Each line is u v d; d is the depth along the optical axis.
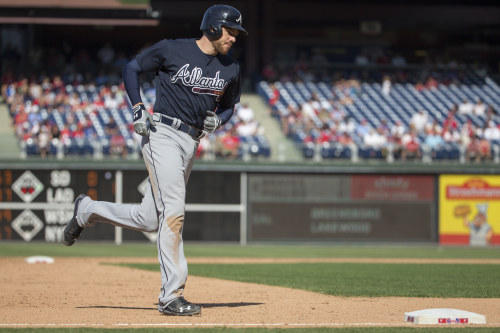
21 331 19.84
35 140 85.31
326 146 88.75
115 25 118.94
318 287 36.56
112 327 20.66
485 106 107.50
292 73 112.94
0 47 113.81
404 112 104.12
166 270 23.47
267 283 38.88
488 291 34.69
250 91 110.62
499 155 91.00
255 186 85.00
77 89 101.19
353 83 109.44
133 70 23.16
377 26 124.06
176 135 23.55
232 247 80.25
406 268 52.22
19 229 81.56
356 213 86.44
